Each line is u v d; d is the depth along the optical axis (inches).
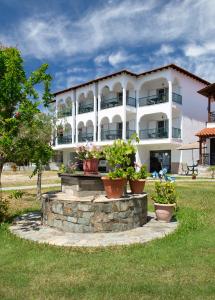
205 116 1322.6
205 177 949.8
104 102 1402.6
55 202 266.7
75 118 1440.7
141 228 268.4
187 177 943.0
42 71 286.4
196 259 192.7
